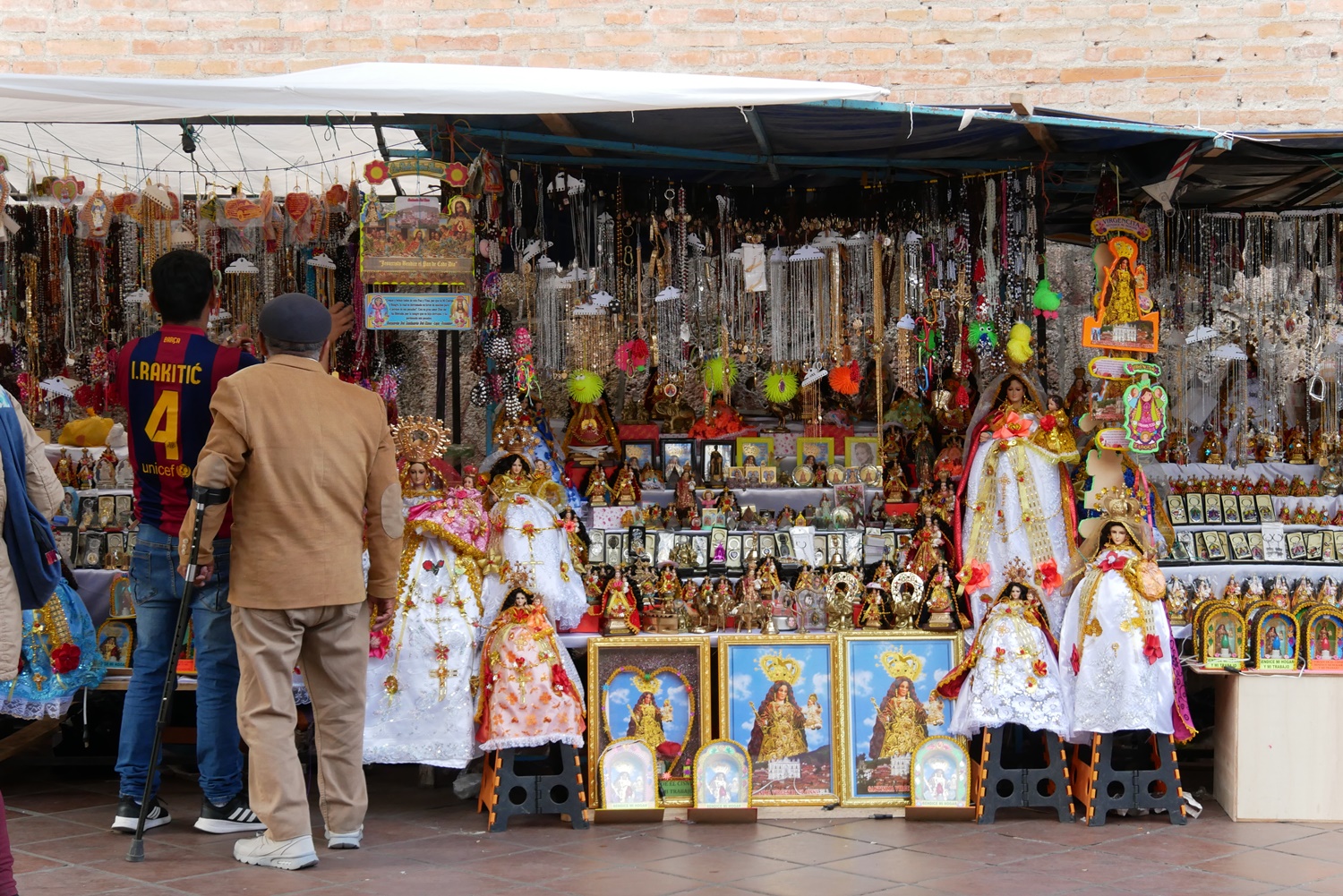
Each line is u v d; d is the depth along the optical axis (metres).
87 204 5.87
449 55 7.17
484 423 7.26
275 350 4.39
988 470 5.62
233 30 7.15
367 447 4.42
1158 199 5.69
